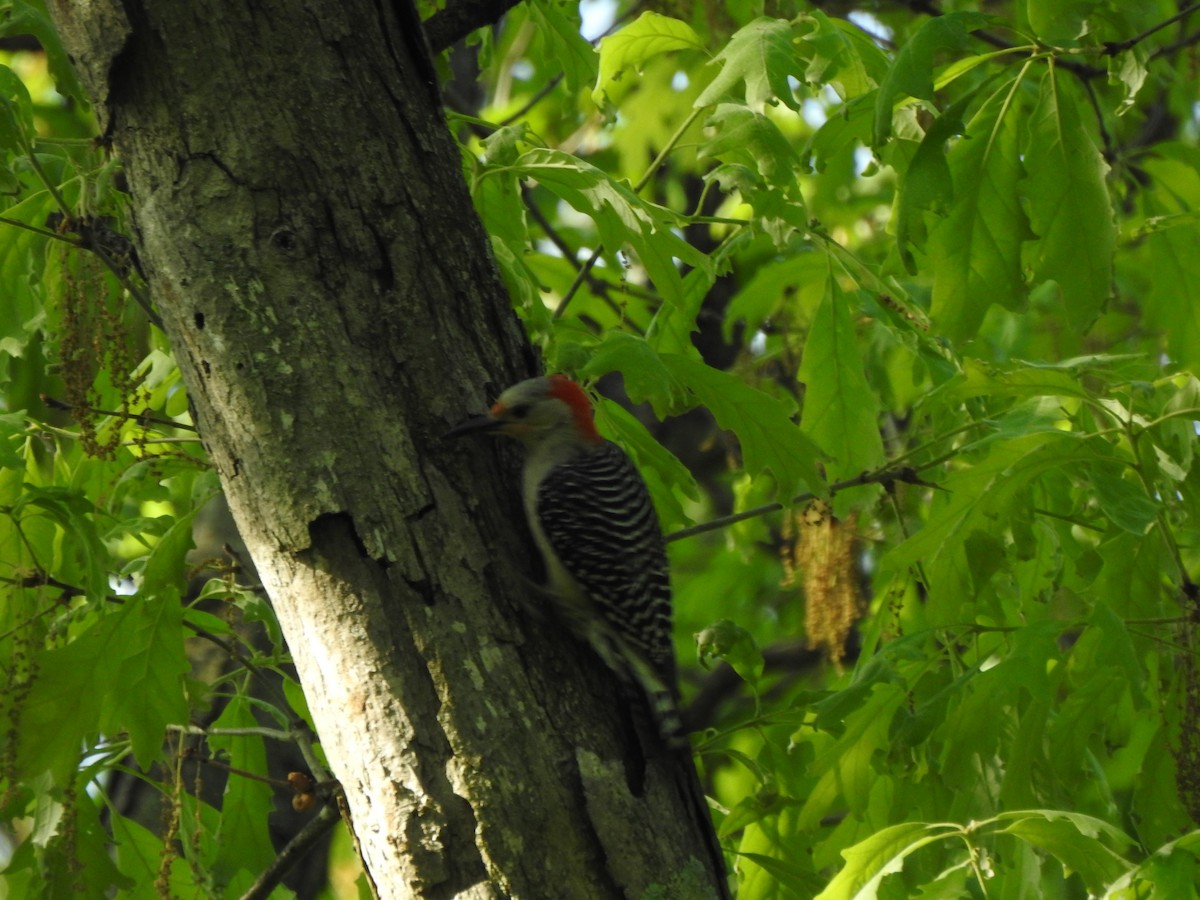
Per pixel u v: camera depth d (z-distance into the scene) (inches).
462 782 247.1
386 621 255.1
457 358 278.2
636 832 253.6
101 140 285.4
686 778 275.3
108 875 354.3
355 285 270.1
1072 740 332.5
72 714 330.3
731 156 400.5
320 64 277.1
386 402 266.1
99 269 326.0
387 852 248.4
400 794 247.9
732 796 645.3
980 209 335.9
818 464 403.5
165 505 587.2
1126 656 298.8
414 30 291.1
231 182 269.0
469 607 259.6
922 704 345.7
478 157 358.9
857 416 403.9
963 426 371.2
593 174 327.6
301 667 262.8
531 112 782.5
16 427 325.4
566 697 261.7
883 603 390.9
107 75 273.3
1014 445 327.9
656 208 339.3
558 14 460.4
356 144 276.4
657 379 313.1
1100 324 590.6
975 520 345.1
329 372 263.4
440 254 281.7
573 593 288.2
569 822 249.3
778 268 508.4
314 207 270.7
